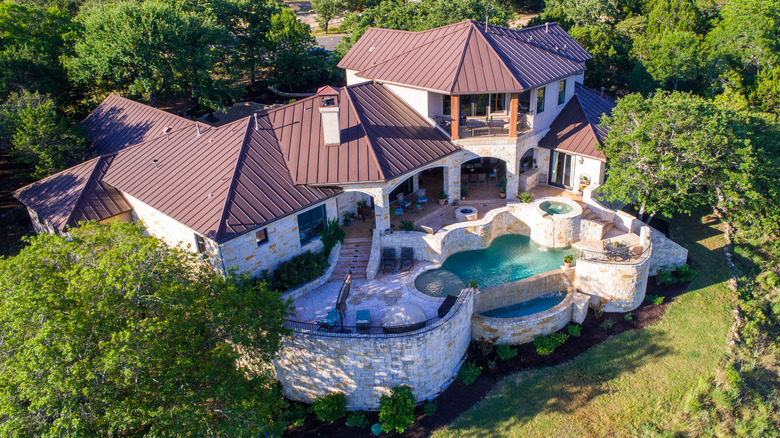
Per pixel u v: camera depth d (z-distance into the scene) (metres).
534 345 29.61
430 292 30.67
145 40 43.84
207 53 48.06
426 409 26.61
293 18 59.81
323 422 26.61
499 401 27.06
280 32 57.97
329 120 31.02
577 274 31.97
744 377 29.11
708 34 58.59
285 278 28.98
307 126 33.12
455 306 27.45
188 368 19.84
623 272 30.86
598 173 36.88
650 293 33.69
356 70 41.69
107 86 53.12
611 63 54.19
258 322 22.28
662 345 30.22
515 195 37.62
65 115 48.50
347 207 34.84
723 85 51.19
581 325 31.05
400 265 32.69
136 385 18.31
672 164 32.28
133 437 20.44
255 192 28.47
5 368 18.48
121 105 42.41
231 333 21.75
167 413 18.89
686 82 54.66
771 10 52.16
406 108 37.19
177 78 48.84
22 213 38.38
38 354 17.25
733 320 32.25
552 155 39.72
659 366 29.08
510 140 35.66
